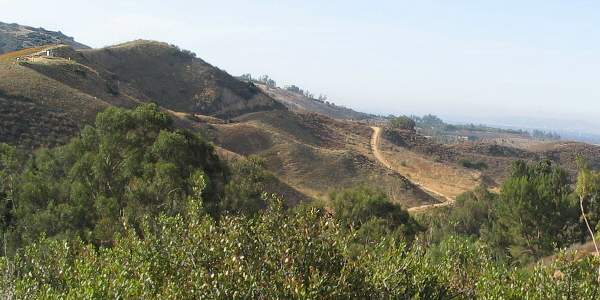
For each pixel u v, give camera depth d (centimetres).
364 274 928
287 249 914
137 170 3144
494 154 15988
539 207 3866
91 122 6000
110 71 11919
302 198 6681
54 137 5222
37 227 2659
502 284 1068
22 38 18175
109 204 2675
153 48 14112
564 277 1027
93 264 1197
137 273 1039
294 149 9512
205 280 842
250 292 823
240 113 13300
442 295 1055
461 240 1375
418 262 1073
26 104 5584
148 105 3747
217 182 3441
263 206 3541
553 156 16625
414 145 14712
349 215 3947
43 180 3347
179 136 3362
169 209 2662
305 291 817
